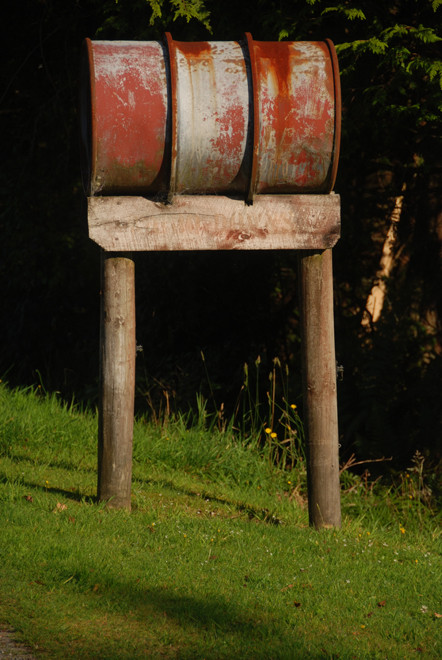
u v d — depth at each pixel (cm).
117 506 1576
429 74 2388
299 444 2462
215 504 1823
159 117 1481
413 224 3166
